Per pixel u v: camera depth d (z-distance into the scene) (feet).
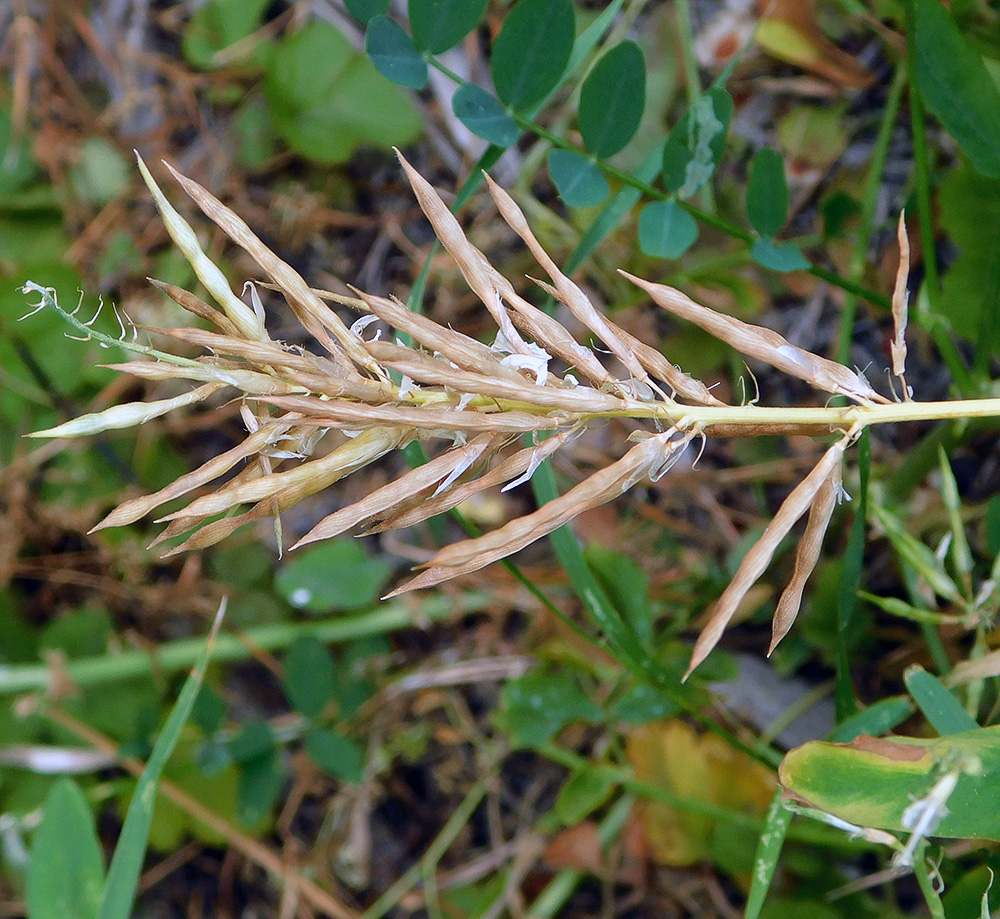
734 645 0.99
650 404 0.46
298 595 1.01
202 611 1.08
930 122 0.98
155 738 0.99
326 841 1.06
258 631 1.05
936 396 0.99
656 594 1.00
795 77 1.00
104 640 1.07
